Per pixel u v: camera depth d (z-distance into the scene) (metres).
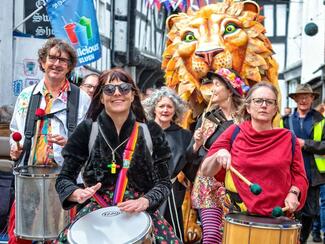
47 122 4.62
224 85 5.20
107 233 3.21
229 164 3.81
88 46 8.75
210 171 4.03
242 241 3.49
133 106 3.68
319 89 19.94
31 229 4.02
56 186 3.54
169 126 5.42
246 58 6.83
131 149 3.54
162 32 26.06
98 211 3.42
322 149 6.86
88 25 8.75
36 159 4.59
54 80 4.62
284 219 3.65
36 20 10.08
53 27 8.77
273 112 3.98
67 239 3.26
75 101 4.68
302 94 7.15
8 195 5.32
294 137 3.99
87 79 6.61
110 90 3.50
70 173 3.58
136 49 19.95
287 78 29.61
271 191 3.88
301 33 25.73
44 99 4.66
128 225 3.28
